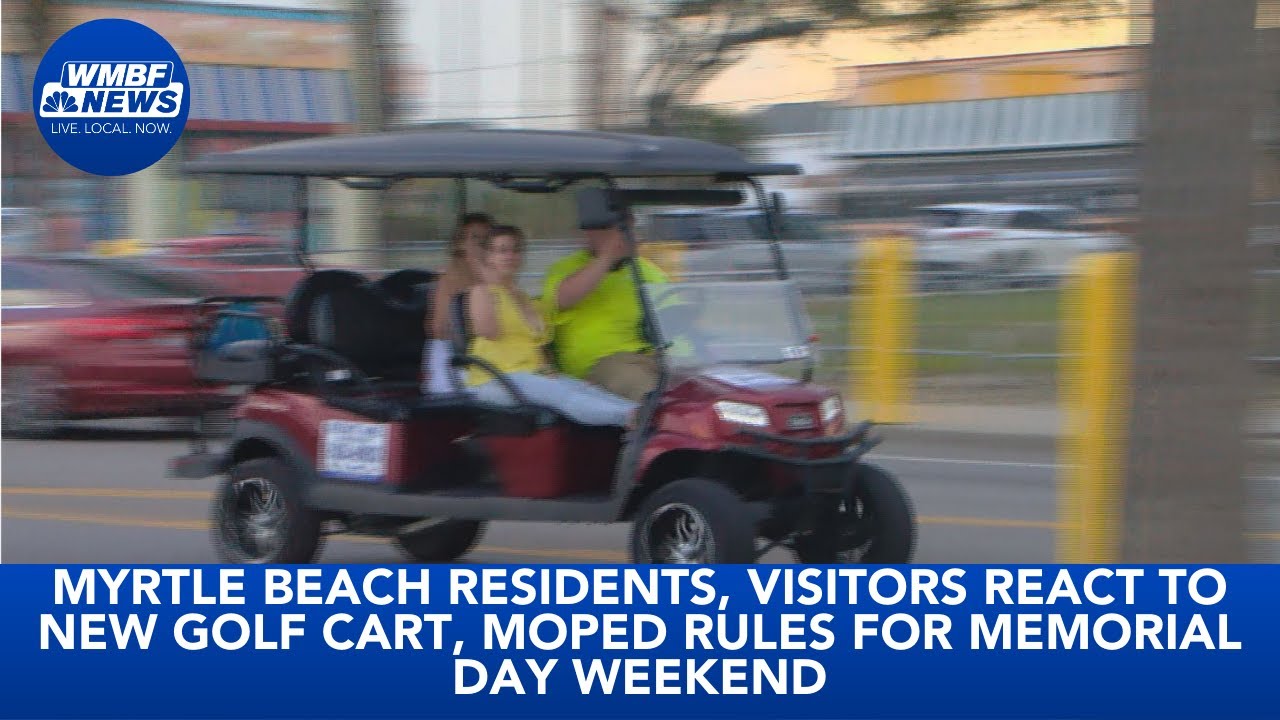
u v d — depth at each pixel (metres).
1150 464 15.96
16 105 78.56
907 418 48.31
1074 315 37.34
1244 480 15.69
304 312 27.00
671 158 23.73
